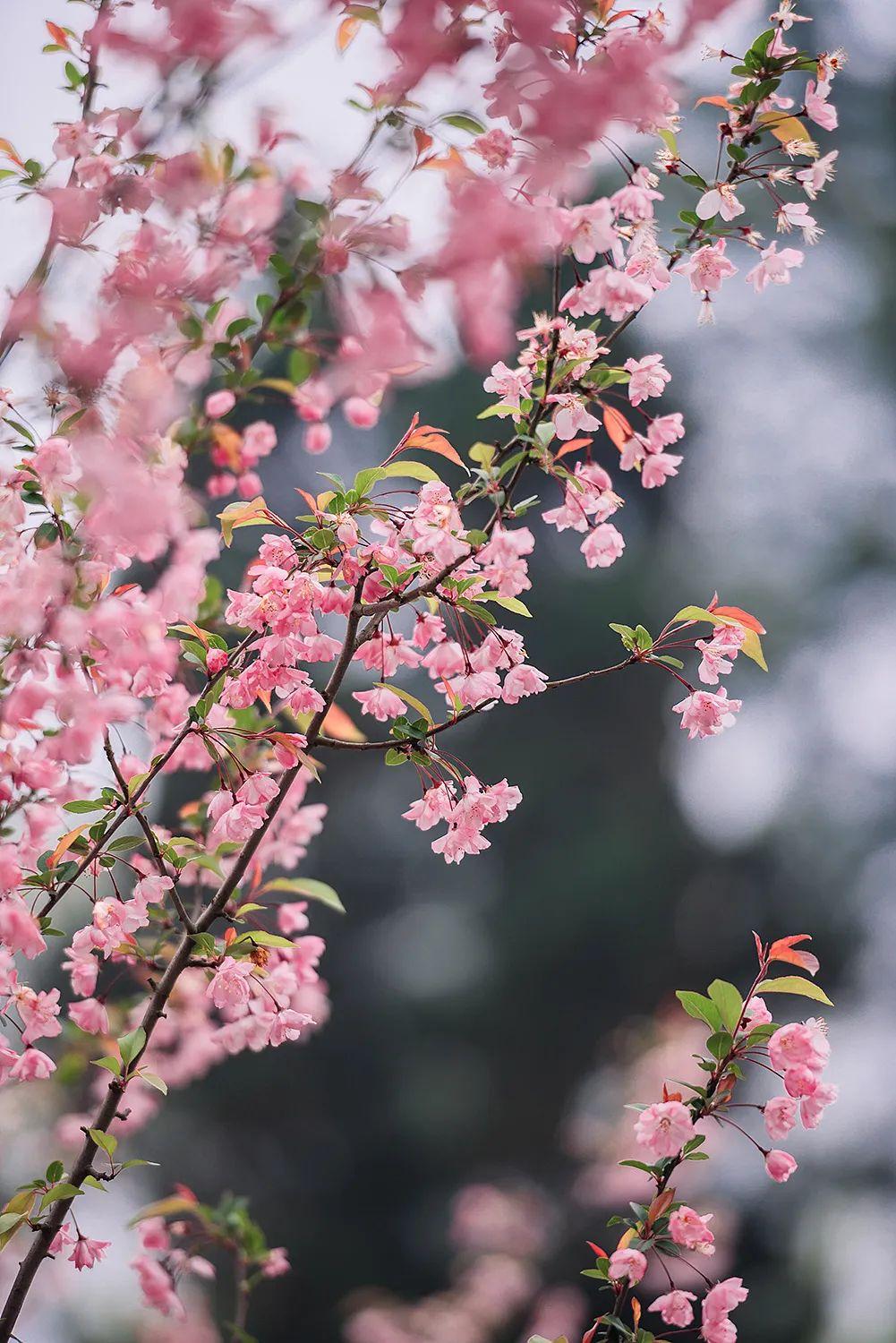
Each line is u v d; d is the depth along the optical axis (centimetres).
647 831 1741
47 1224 289
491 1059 1664
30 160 288
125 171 279
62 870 308
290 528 306
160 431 317
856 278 1872
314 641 293
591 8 267
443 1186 1586
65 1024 432
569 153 220
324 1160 1560
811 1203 1455
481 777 1755
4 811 321
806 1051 267
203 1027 486
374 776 1673
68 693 281
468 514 960
